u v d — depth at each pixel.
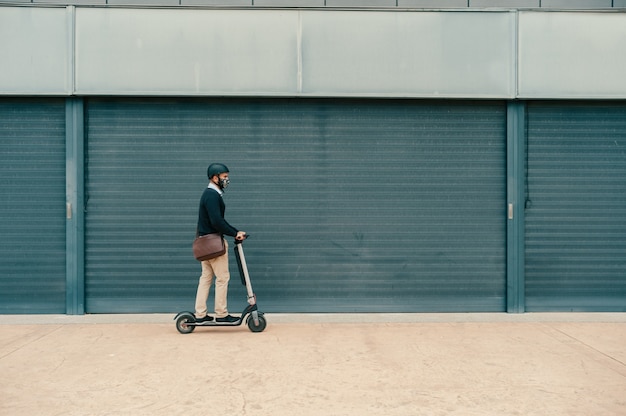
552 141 7.44
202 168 7.35
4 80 7.10
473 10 7.24
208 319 6.34
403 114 7.41
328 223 7.37
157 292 7.32
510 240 7.36
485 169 7.44
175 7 7.14
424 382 4.68
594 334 6.28
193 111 7.34
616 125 7.46
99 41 7.13
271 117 7.37
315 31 7.21
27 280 7.27
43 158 7.29
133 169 7.32
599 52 7.31
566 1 7.36
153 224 7.32
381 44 7.23
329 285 7.34
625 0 7.36
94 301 7.29
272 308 7.33
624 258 7.39
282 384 4.63
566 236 7.42
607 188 7.43
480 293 7.39
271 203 7.37
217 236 6.18
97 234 7.30
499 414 4.03
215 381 4.70
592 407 4.16
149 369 5.01
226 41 7.19
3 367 5.06
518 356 5.42
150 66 7.16
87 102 7.30
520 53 7.28
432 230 7.40
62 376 4.82
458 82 7.26
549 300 7.40
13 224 7.29
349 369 5.02
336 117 7.40
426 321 6.91
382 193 7.41
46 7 7.09
